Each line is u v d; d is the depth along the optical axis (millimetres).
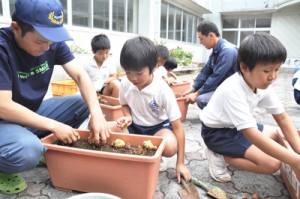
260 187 1380
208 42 2447
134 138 1349
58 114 1573
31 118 1156
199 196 1258
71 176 1216
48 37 1056
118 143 1295
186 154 1781
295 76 3383
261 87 1194
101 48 2533
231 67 2316
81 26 5531
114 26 6500
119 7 6570
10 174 1250
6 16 4031
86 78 1476
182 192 1276
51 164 1231
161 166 1504
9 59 1169
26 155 1121
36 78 1343
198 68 8852
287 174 1331
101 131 1288
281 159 1158
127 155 1086
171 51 7832
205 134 1515
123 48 1299
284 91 5055
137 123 1605
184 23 10406
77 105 1626
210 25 2396
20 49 1215
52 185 1307
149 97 1475
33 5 1052
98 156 1120
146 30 7301
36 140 1152
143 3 7215
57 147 1171
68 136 1231
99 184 1188
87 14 5641
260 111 3035
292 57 11578
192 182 1371
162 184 1366
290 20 11367
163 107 1505
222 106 1396
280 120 1417
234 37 12938
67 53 1493
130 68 1270
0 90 1113
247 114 1258
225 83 1392
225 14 12562
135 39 1323
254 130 1217
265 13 11922
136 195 1155
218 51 2412
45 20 1067
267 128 1597
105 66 2730
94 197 964
